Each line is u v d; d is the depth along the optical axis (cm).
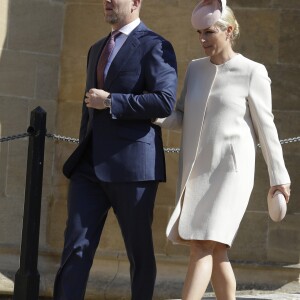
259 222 1997
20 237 2050
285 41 2009
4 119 2041
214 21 1320
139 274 1368
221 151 1318
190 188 1328
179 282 2000
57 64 2083
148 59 1349
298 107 2000
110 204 1386
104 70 1371
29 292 1523
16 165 2050
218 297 1348
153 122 1372
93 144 1362
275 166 1309
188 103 1355
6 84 2047
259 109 1320
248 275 1984
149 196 1357
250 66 1334
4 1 2045
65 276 1339
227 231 1303
